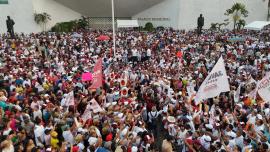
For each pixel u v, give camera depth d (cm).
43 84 1575
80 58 2339
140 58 2606
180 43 3095
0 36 3778
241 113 1217
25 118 1039
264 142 951
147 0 5322
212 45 2933
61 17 5309
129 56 2600
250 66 2159
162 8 5369
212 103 1379
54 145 945
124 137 973
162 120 1226
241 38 3359
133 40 3341
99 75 1360
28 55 2448
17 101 1227
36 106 1134
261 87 1214
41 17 4828
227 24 5316
